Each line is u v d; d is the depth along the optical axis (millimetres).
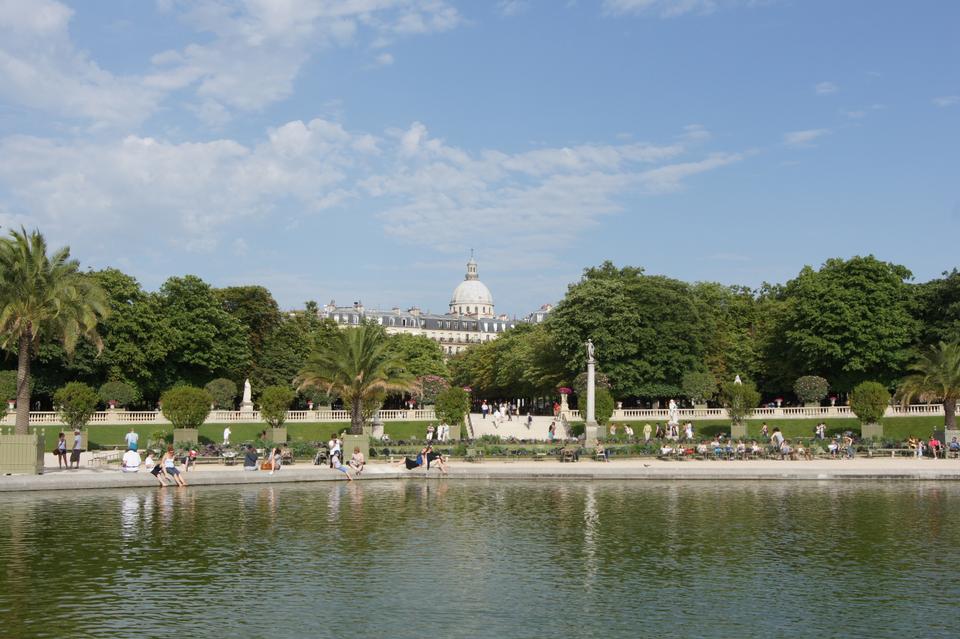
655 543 23875
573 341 83250
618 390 82250
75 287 46812
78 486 35594
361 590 18672
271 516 28453
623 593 18531
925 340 76312
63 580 19312
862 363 75625
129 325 71375
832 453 55000
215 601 17734
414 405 106750
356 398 58406
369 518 28125
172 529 25781
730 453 54125
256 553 22359
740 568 20812
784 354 83625
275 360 87688
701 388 79375
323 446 54062
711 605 17594
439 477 41188
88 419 57188
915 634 15773
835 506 31188
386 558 21859
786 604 17688
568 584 19266
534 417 80625
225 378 79812
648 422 74688
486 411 82125
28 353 44062
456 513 29312
